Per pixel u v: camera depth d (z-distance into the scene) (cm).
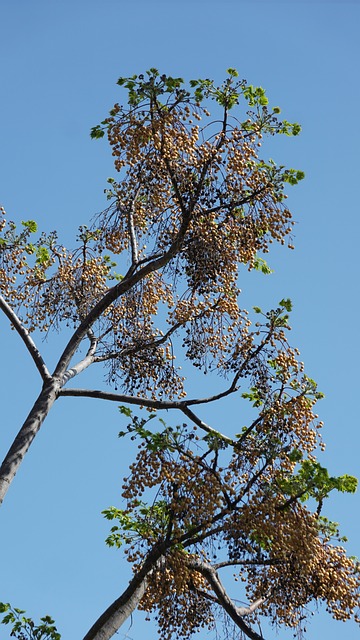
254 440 1450
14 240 1788
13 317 1641
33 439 1510
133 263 1672
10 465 1462
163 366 1714
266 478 1438
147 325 1759
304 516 1402
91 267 1806
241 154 1523
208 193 1521
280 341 1522
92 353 1703
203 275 1537
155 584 1430
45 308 1781
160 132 1507
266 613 1505
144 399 1592
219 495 1375
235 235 1540
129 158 1502
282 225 1543
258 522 1363
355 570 1493
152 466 1384
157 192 1547
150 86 1473
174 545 1396
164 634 1475
